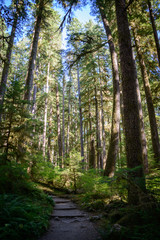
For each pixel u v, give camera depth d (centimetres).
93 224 382
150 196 325
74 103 2764
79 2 623
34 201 459
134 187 358
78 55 832
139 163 416
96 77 1675
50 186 952
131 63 494
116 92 866
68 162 927
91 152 1820
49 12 915
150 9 917
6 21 612
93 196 612
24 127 487
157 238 231
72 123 2962
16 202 340
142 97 1548
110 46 938
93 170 887
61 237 308
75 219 431
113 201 502
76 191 884
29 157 513
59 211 511
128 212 340
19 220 293
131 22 1045
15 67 1862
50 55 1577
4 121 486
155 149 975
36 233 299
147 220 278
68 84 2031
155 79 1255
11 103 491
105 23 964
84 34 837
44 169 965
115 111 841
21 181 460
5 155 439
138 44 1127
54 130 2380
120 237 268
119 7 544
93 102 1931
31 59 840
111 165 759
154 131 1005
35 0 813
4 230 252
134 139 435
